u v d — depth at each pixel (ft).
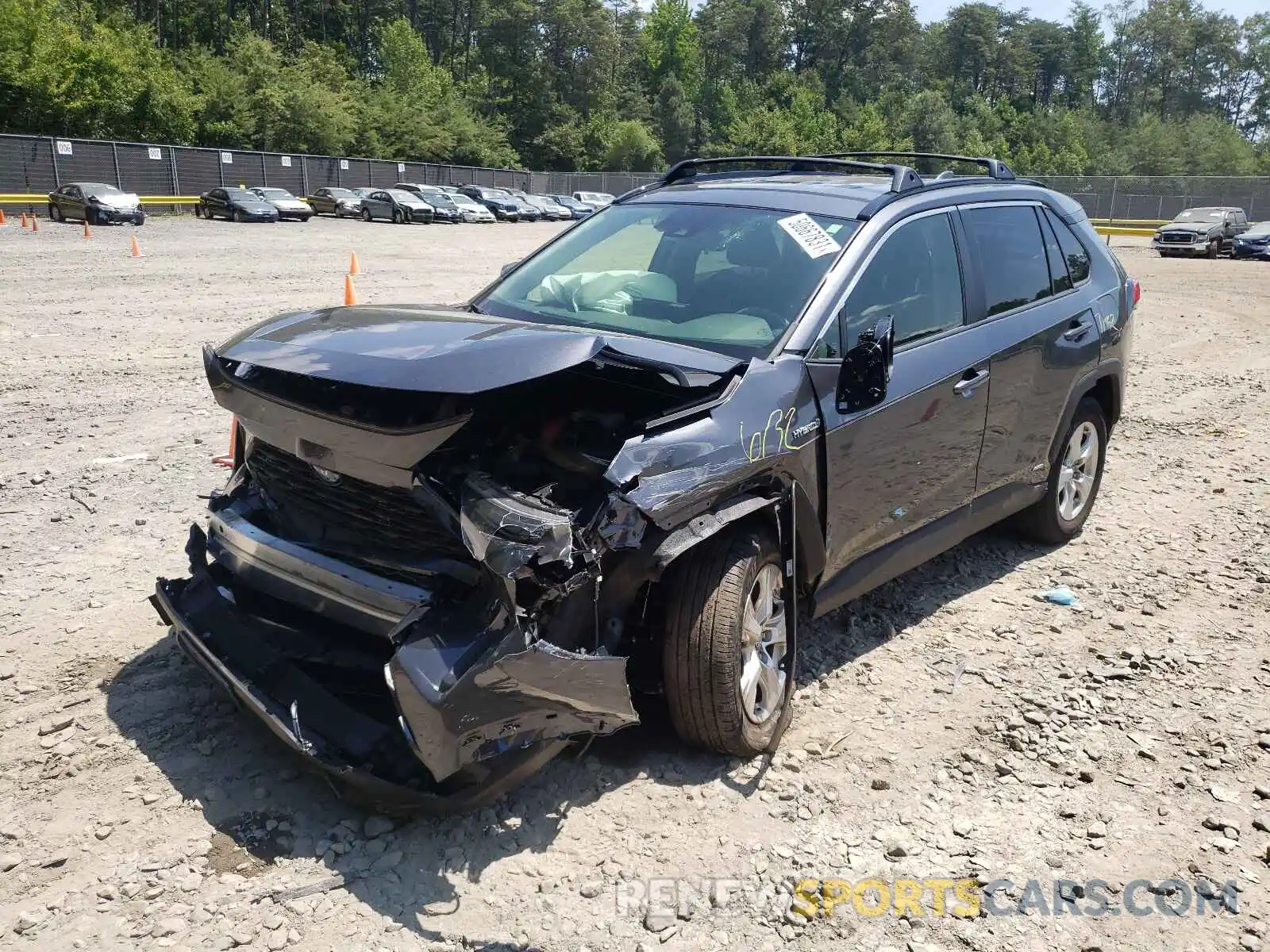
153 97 171.01
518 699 9.08
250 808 10.22
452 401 9.39
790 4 467.52
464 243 106.83
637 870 9.71
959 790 11.29
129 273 60.39
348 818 10.16
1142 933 9.25
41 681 12.47
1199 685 13.88
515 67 347.56
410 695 8.67
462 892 9.26
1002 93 477.36
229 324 41.45
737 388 11.13
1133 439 27.86
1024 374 15.88
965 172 17.94
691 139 370.53
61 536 17.26
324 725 9.74
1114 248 128.06
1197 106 483.92
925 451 13.88
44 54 153.69
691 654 10.59
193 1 295.28
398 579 9.86
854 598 13.46
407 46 281.74
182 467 21.42
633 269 13.97
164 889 9.08
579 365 10.61
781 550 11.68
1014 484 16.56
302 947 8.51
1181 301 64.28
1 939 8.41
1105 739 12.45
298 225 131.85
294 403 10.09
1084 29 494.18
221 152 161.27
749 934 9.00
